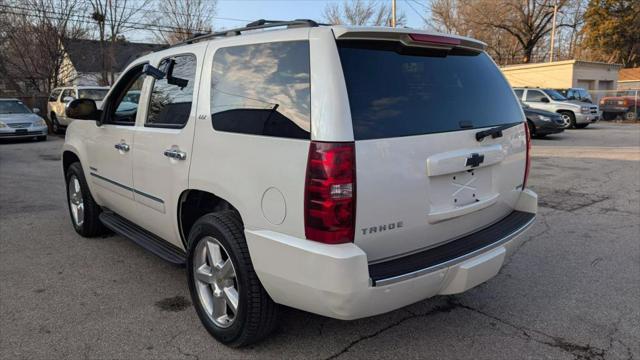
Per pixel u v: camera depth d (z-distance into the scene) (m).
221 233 2.96
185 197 3.41
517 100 3.61
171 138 3.42
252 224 2.77
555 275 4.32
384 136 2.54
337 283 2.38
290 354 3.06
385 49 2.74
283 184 2.56
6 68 21.88
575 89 21.39
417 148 2.66
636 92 26.84
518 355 3.06
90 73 25.27
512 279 4.23
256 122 2.78
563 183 8.31
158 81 3.75
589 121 19.62
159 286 4.08
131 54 33.06
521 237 3.26
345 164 2.39
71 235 5.46
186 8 35.31
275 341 3.21
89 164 4.85
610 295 3.90
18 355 3.04
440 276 2.68
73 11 22.34
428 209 2.76
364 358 3.03
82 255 4.81
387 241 2.61
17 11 20.94
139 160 3.85
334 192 2.38
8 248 5.03
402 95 2.71
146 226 4.08
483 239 3.05
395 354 3.07
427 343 3.20
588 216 6.21
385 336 3.28
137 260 4.68
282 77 2.70
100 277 4.27
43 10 21.23
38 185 8.49
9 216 6.31
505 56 46.16
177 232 3.57
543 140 15.56
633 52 42.41
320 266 2.41
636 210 6.46
